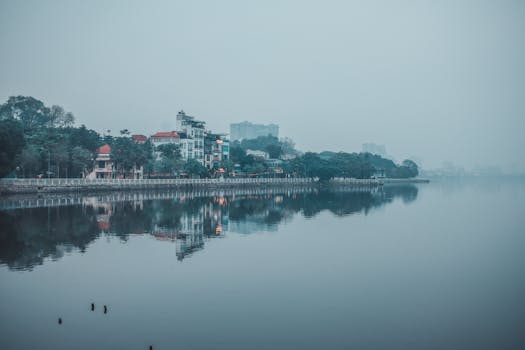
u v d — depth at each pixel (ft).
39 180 358.02
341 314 103.30
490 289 122.83
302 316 101.76
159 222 228.63
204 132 629.92
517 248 176.45
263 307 106.73
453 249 174.09
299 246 175.22
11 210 257.96
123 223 221.66
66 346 85.61
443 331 94.68
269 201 376.89
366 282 127.85
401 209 323.57
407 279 131.23
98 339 88.69
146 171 501.56
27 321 96.73
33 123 563.48
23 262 142.20
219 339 89.30
